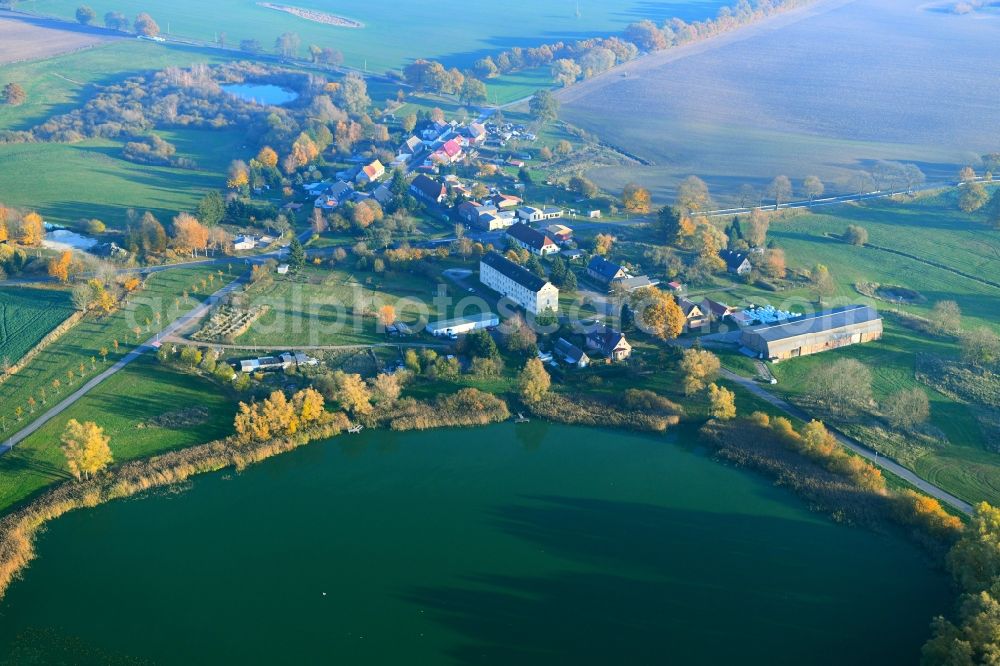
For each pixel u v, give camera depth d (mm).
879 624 151625
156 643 145000
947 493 184125
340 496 184250
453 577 161500
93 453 181375
